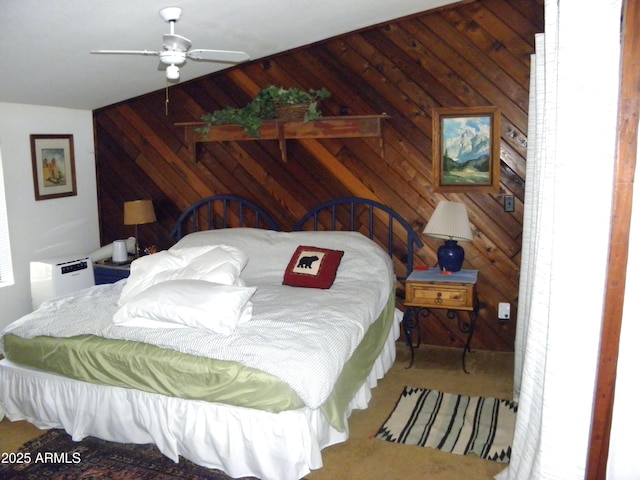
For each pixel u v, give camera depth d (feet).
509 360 13.60
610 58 6.21
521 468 7.76
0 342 10.57
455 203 12.94
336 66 14.37
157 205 16.57
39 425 10.46
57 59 11.73
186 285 9.87
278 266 13.37
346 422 9.85
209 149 15.76
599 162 6.33
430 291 12.76
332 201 14.74
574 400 6.70
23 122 14.56
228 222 15.97
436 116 13.66
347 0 11.61
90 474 9.07
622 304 6.41
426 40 13.60
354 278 12.70
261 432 8.47
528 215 10.96
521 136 13.21
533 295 7.70
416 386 12.28
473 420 10.73
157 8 9.82
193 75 15.16
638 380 6.53
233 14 11.09
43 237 15.35
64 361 9.71
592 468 6.77
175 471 9.15
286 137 14.16
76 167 16.25
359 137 14.20
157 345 9.17
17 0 8.61
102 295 11.52
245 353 8.61
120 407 9.48
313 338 9.11
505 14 12.98
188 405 8.91
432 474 9.03
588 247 6.45
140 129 16.37
